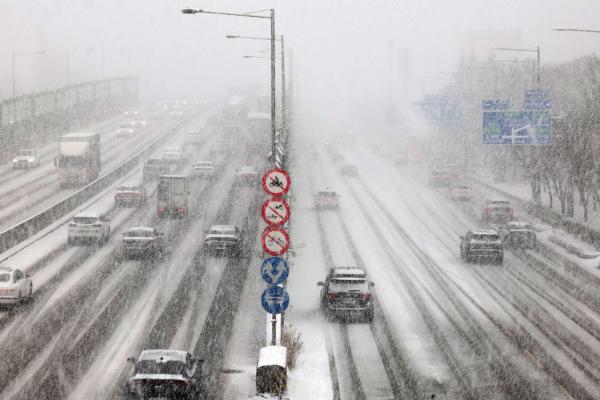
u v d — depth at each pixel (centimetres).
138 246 4084
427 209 6538
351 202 6844
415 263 4275
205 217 5569
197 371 2048
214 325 2847
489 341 2709
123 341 2612
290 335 2533
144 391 1861
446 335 2788
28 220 4709
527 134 5112
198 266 3953
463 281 3806
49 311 3014
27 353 2466
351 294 2953
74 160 6775
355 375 2303
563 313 3161
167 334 2709
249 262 4084
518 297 3456
